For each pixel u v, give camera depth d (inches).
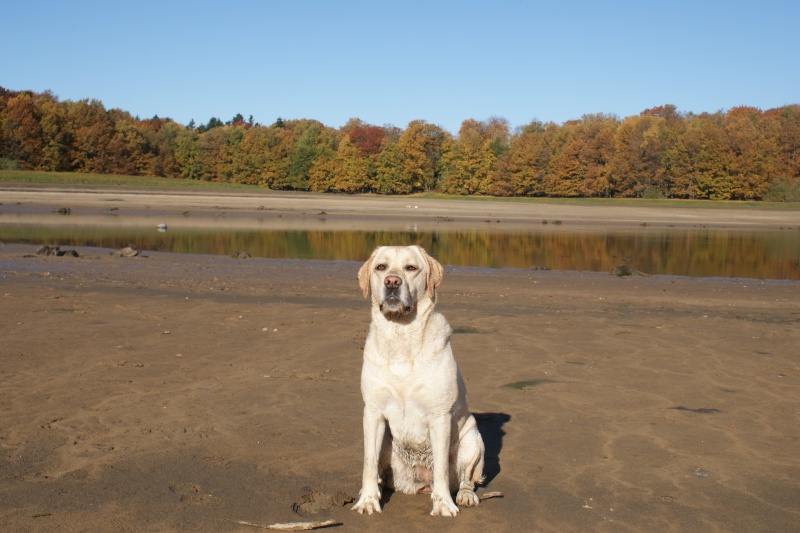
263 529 171.3
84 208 1878.7
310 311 484.1
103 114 4411.9
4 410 257.9
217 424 249.0
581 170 3991.1
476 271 813.2
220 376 311.4
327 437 239.0
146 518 175.3
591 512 185.3
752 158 3683.6
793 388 313.4
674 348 394.0
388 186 4296.3
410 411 182.1
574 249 1155.3
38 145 4055.1
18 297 514.0
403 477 196.4
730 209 2827.3
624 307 565.3
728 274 856.3
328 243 1150.3
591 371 336.5
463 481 195.8
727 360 367.2
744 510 187.8
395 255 181.5
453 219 1898.4
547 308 544.7
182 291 579.8
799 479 209.9
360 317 463.2
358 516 181.0
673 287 706.8
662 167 3927.2
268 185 4672.7
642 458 226.2
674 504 191.2
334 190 4439.0
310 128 4726.9
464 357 359.9
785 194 3634.4
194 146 4798.2
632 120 4675.2
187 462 214.1
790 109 4815.5
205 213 1857.8
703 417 269.4
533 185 4092.0
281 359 344.8
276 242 1151.0
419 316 180.5
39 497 186.4
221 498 189.0
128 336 388.5
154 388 290.2
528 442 239.8
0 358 332.5
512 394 295.9
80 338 380.2
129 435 235.8
